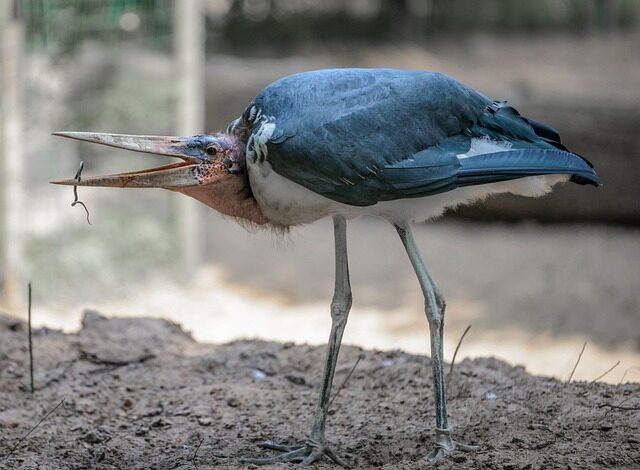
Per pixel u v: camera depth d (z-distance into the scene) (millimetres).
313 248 18438
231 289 16078
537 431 6188
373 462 5965
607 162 18766
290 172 5621
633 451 5707
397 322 14656
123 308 15039
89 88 15961
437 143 5672
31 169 15547
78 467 6086
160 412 7027
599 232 18969
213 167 5793
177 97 15984
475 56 28781
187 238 16375
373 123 5574
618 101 19047
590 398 6781
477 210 19469
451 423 6477
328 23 29531
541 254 17781
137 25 16375
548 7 32812
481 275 16797
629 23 33562
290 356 8023
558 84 24688
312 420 6738
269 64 24188
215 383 7562
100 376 7711
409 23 29859
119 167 16000
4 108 14398
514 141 5859
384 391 7230
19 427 6781
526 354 13344
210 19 29344
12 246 14602
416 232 19234
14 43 14391
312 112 5586
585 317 14867
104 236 15844
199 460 6113
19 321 8766
